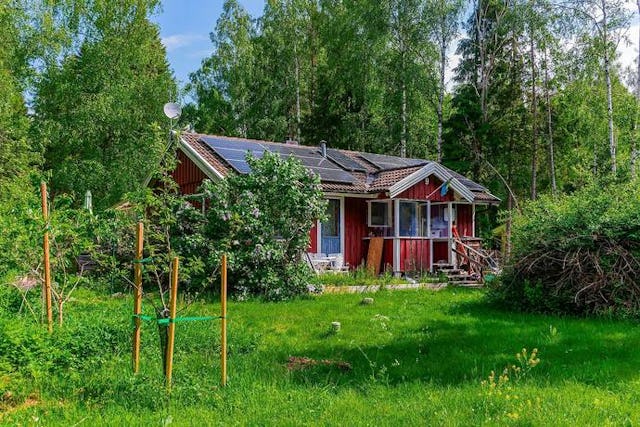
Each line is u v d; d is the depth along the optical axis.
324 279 15.91
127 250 12.99
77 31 28.16
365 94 33.41
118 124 26.81
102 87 27.84
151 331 7.98
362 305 12.27
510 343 8.43
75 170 25.94
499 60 33.78
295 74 39.94
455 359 7.59
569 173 33.16
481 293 14.62
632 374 6.71
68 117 26.89
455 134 31.94
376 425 5.05
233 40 39.38
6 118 20.91
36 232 8.18
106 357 7.03
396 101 32.06
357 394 6.14
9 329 6.69
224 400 5.72
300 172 14.69
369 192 18.75
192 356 7.50
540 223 12.11
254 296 13.29
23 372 6.14
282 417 5.23
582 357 7.53
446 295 14.20
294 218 14.38
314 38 40.56
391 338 8.94
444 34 31.28
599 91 26.44
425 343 8.55
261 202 14.20
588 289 10.97
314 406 5.59
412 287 16.02
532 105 32.75
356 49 33.28
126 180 26.17
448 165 31.14
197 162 17.61
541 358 7.55
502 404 5.54
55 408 5.39
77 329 7.77
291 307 11.85
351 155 22.80
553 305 11.30
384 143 34.12
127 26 28.89
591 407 5.52
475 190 22.23
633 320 10.28
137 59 29.06
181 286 13.58
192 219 14.06
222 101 39.34
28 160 19.47
